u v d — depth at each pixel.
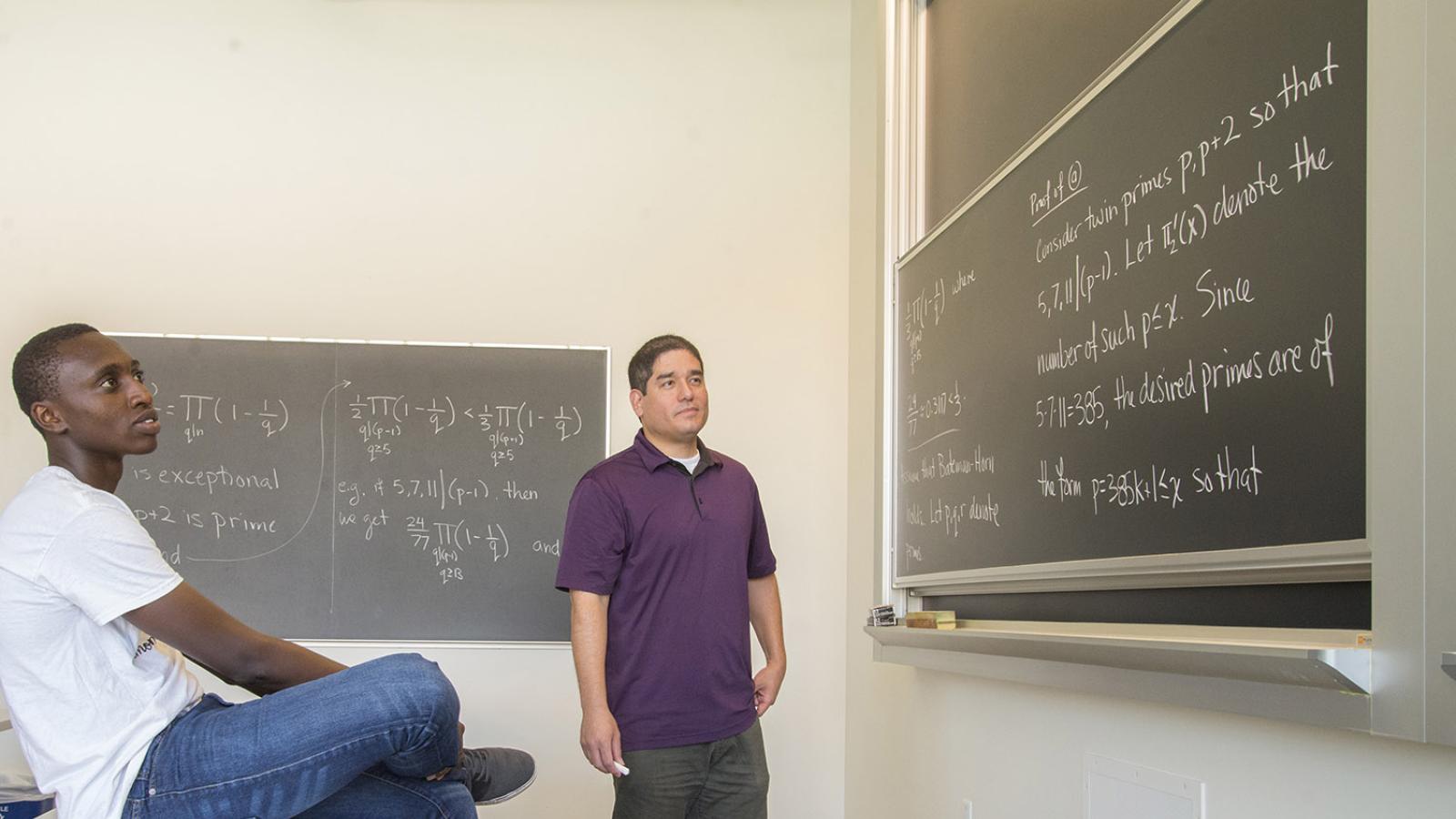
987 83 2.85
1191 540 1.79
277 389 3.92
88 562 1.69
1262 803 1.70
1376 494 1.34
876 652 3.19
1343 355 1.46
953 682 3.01
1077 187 2.21
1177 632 1.91
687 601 2.65
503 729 3.87
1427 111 1.28
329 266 4.03
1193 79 1.83
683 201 4.15
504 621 3.90
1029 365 2.39
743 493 2.83
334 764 1.73
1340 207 1.48
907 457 3.19
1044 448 2.31
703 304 4.12
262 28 4.10
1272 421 1.60
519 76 4.16
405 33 4.14
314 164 4.07
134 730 1.70
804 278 4.15
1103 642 1.89
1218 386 1.74
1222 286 1.73
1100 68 2.26
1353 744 1.51
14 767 3.58
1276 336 1.60
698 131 4.18
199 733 1.72
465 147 4.12
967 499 2.72
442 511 3.93
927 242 3.06
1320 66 1.52
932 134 3.28
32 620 1.68
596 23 4.18
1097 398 2.11
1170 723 1.96
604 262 4.11
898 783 3.43
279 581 3.85
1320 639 1.52
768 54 4.20
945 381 2.91
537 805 3.86
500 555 3.93
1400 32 1.33
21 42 4.01
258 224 4.02
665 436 2.76
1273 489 1.59
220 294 3.98
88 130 4.00
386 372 3.97
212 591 3.82
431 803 1.95
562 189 4.13
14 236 3.93
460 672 3.88
